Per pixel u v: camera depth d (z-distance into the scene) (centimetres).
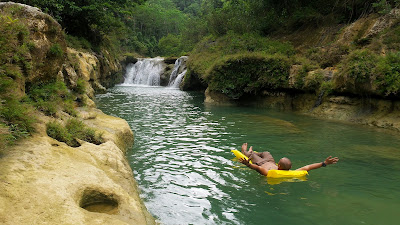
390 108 1059
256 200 448
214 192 477
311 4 2144
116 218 327
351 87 1172
